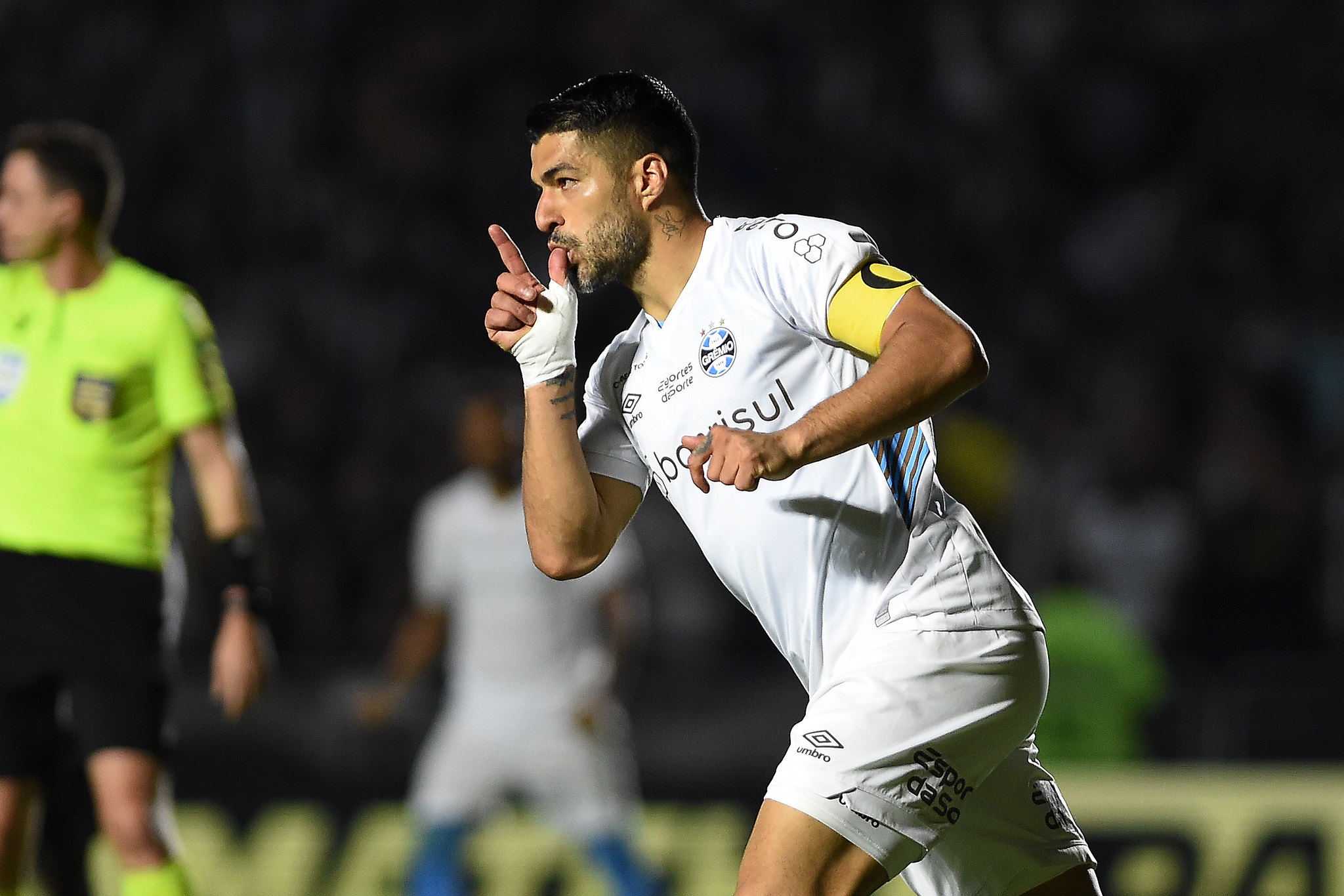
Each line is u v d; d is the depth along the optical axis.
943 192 47.06
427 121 46.81
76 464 15.79
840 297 10.02
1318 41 50.12
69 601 15.61
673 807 26.39
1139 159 48.38
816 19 48.97
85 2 47.06
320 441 39.97
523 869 25.25
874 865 10.19
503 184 46.12
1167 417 40.88
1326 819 25.02
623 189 10.55
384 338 42.03
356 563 37.62
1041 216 46.97
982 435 37.34
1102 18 49.75
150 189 45.62
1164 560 35.16
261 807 26.05
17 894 15.68
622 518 11.55
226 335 41.97
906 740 10.21
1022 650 10.68
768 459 9.05
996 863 11.24
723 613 34.00
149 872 15.47
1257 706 26.27
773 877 9.94
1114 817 25.12
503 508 23.59
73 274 16.20
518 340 10.84
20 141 16.19
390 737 26.47
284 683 26.38
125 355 16.03
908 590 10.52
